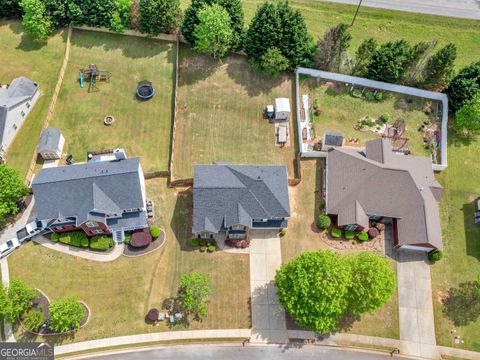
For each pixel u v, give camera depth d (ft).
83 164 172.76
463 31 247.29
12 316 146.61
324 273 145.89
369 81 216.13
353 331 161.48
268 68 206.90
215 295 164.14
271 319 161.27
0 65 214.07
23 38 222.89
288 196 172.14
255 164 194.49
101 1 213.87
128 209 167.22
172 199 183.93
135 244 168.86
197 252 172.55
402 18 249.96
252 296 165.07
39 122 198.80
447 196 193.06
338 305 143.02
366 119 208.33
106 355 151.43
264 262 172.04
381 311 165.89
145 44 223.51
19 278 162.81
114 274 165.89
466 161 202.90
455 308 167.63
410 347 159.74
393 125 208.33
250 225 167.84
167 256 171.12
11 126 189.57
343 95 215.10
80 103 205.77
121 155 170.19
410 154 201.36
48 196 160.86
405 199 176.45
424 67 210.59
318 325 143.13
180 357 152.87
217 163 184.55
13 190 166.09
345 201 176.96
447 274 174.50
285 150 200.13
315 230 180.24
